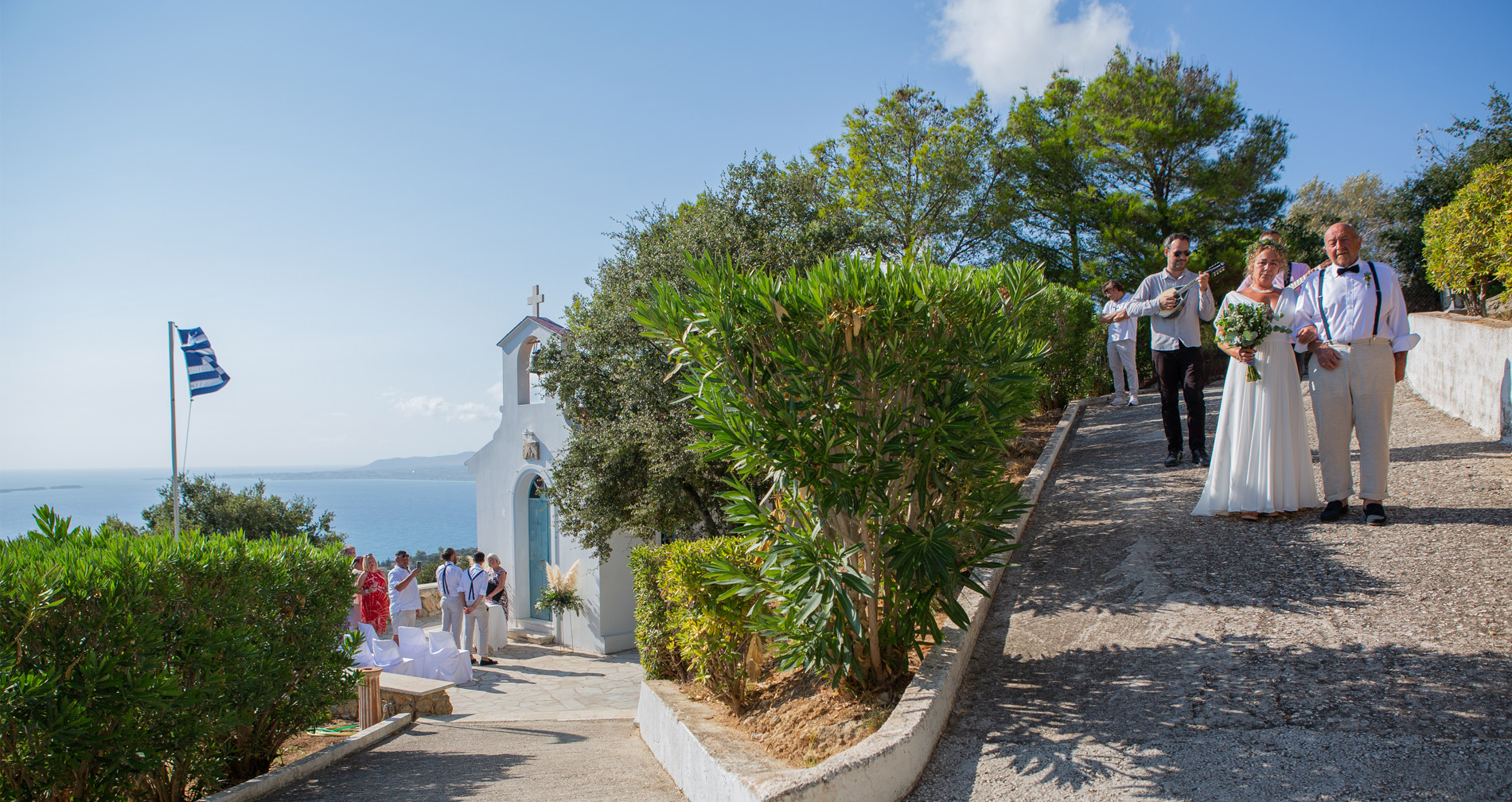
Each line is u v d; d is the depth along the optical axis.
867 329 4.46
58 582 4.30
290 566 6.07
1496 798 2.88
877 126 21.33
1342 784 3.09
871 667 4.72
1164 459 8.08
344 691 6.56
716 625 5.40
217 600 5.25
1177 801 3.16
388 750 6.70
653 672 6.72
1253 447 5.78
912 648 4.84
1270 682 3.88
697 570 5.50
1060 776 3.50
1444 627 4.04
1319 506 5.86
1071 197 22.00
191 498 24.47
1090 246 22.23
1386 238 20.72
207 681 5.04
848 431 4.43
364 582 13.41
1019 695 4.29
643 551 6.92
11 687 4.03
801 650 4.56
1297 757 3.30
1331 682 3.78
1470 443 7.16
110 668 4.47
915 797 3.58
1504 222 8.39
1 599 4.18
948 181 20.52
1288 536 5.47
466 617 13.67
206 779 5.26
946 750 3.91
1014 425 4.96
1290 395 5.75
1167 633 4.58
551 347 13.55
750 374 4.55
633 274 12.21
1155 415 10.79
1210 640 4.38
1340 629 4.21
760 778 3.48
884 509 4.49
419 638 11.54
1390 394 5.39
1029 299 5.63
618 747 6.39
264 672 5.57
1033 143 22.62
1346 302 5.45
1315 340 5.52
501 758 6.10
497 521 17.53
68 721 4.22
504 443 17.36
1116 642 4.62
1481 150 18.41
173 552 5.07
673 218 12.60
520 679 12.29
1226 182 19.97
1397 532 5.22
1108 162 21.50
